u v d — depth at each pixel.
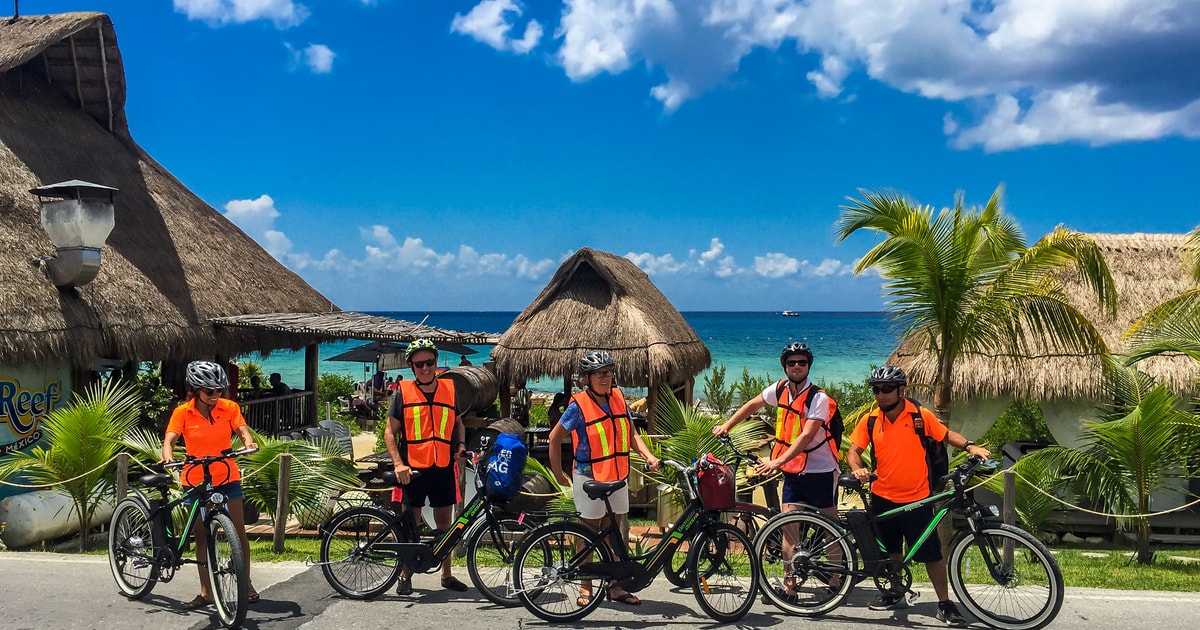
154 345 11.30
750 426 9.52
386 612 5.82
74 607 5.93
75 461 8.94
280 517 8.59
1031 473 10.39
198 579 6.68
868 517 5.76
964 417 12.52
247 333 13.32
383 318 14.95
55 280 10.38
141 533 6.11
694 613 5.88
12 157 12.04
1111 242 13.89
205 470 5.77
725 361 60.78
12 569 7.02
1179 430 9.67
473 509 6.04
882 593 5.77
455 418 6.31
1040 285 8.74
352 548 6.08
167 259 13.22
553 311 13.79
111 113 15.31
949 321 8.50
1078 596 6.30
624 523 6.52
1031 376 11.80
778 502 9.33
